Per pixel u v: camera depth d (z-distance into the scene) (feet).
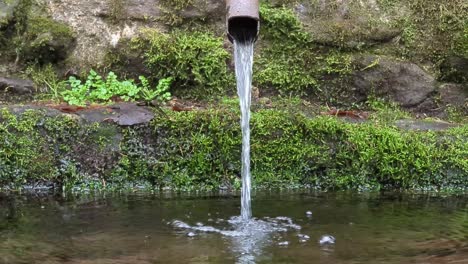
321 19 13.34
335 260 6.24
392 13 13.44
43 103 11.73
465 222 8.09
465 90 13.23
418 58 13.34
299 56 13.21
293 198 9.80
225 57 13.09
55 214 8.36
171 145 10.73
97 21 13.04
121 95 12.25
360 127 11.20
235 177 10.72
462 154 11.00
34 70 12.82
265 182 10.80
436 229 7.67
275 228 7.72
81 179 10.44
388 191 10.66
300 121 11.04
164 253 6.49
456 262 6.14
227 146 10.72
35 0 12.97
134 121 10.77
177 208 8.87
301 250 6.66
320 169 10.95
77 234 7.27
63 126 10.56
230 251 6.60
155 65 12.89
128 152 10.64
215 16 13.34
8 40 12.87
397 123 12.03
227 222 8.02
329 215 8.51
